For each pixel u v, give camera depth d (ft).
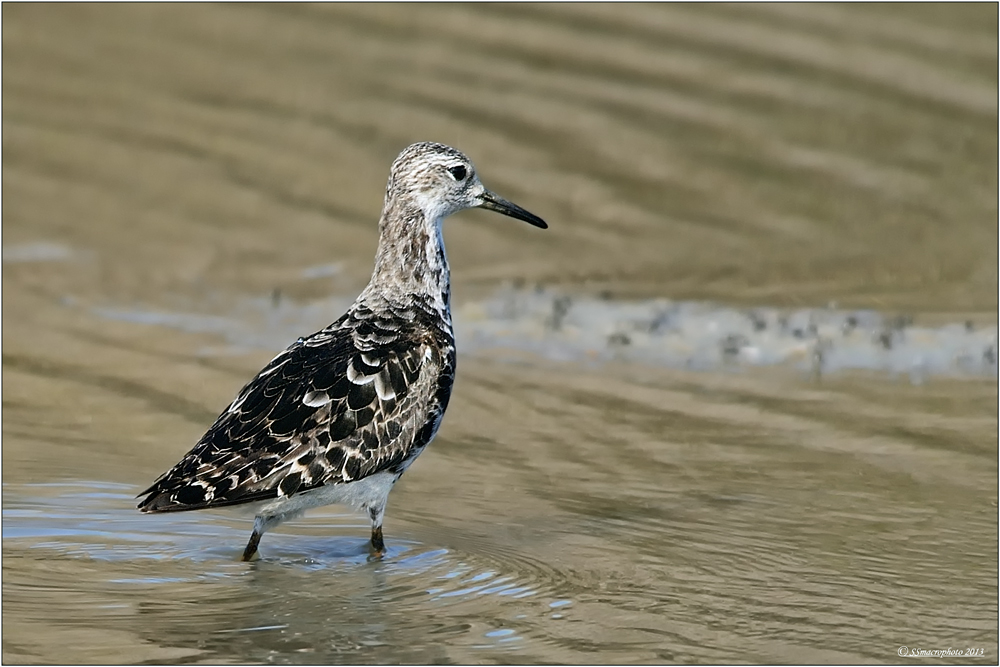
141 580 37.78
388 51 78.38
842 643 34.40
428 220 42.60
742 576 38.22
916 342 54.95
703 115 73.05
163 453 46.57
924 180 69.10
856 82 74.95
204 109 74.69
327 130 72.79
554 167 69.77
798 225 66.23
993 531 40.96
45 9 81.66
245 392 38.22
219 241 65.62
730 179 69.21
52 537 40.37
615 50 77.77
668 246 64.64
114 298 60.49
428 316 41.63
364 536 41.09
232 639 34.60
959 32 78.28
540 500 43.39
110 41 79.56
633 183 69.00
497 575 38.32
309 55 78.28
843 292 60.03
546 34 79.30
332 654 33.88
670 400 50.70
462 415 49.55
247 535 41.11
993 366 52.85
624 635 34.83
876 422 48.62
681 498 43.42
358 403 38.11
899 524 41.45
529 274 62.44
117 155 71.46
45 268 62.95
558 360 54.13
